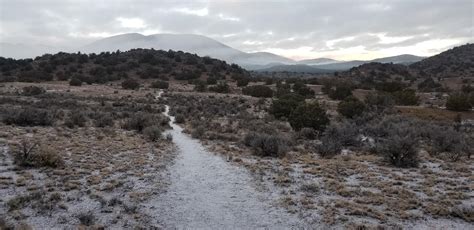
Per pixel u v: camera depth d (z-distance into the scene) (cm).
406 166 2395
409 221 1330
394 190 1706
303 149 3075
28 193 1441
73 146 2611
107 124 4353
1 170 1767
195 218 1311
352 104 6366
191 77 16675
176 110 6781
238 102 9056
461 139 3659
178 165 2275
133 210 1325
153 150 2762
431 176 2092
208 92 11581
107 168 2009
